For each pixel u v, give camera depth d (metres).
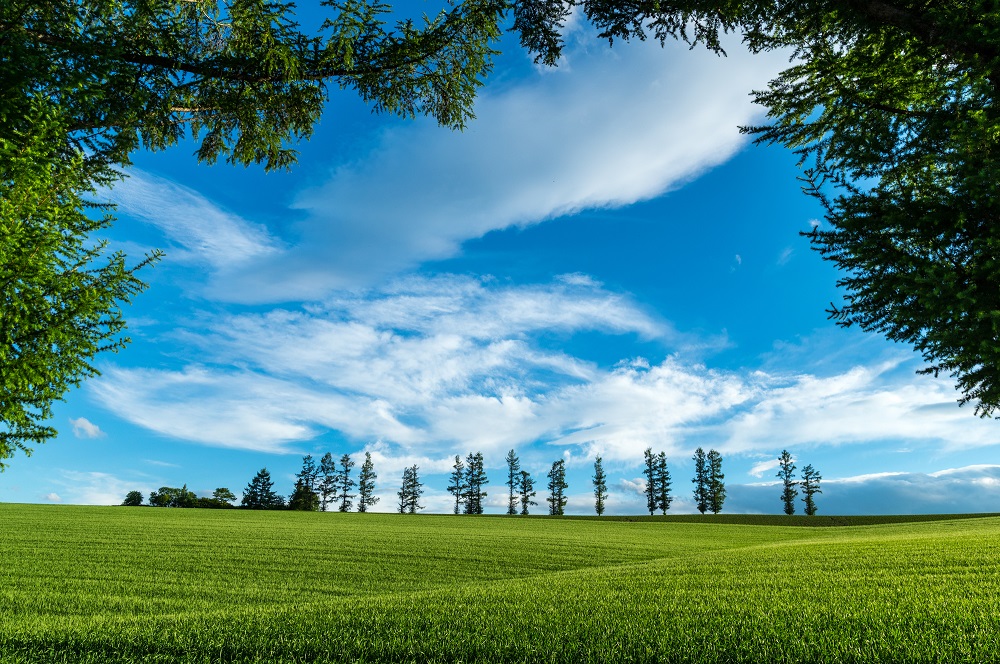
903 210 4.73
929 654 4.27
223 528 26.84
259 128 10.19
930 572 8.70
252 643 5.33
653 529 36.12
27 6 7.35
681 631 5.12
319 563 15.91
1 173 6.28
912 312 4.73
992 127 4.72
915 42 6.20
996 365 4.41
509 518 48.34
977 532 19.52
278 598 10.47
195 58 8.93
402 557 17.56
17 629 6.54
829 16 6.57
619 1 7.37
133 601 9.83
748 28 7.13
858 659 4.28
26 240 6.25
